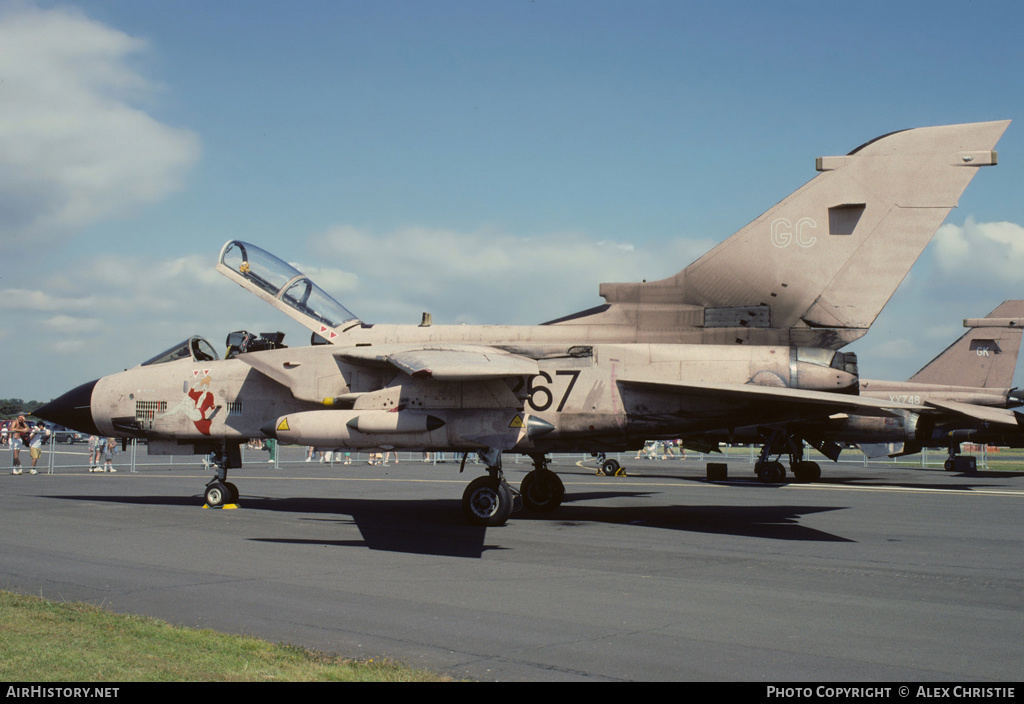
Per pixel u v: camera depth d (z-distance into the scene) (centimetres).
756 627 543
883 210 1114
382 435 1112
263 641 476
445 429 1109
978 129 1091
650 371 1152
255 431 1303
